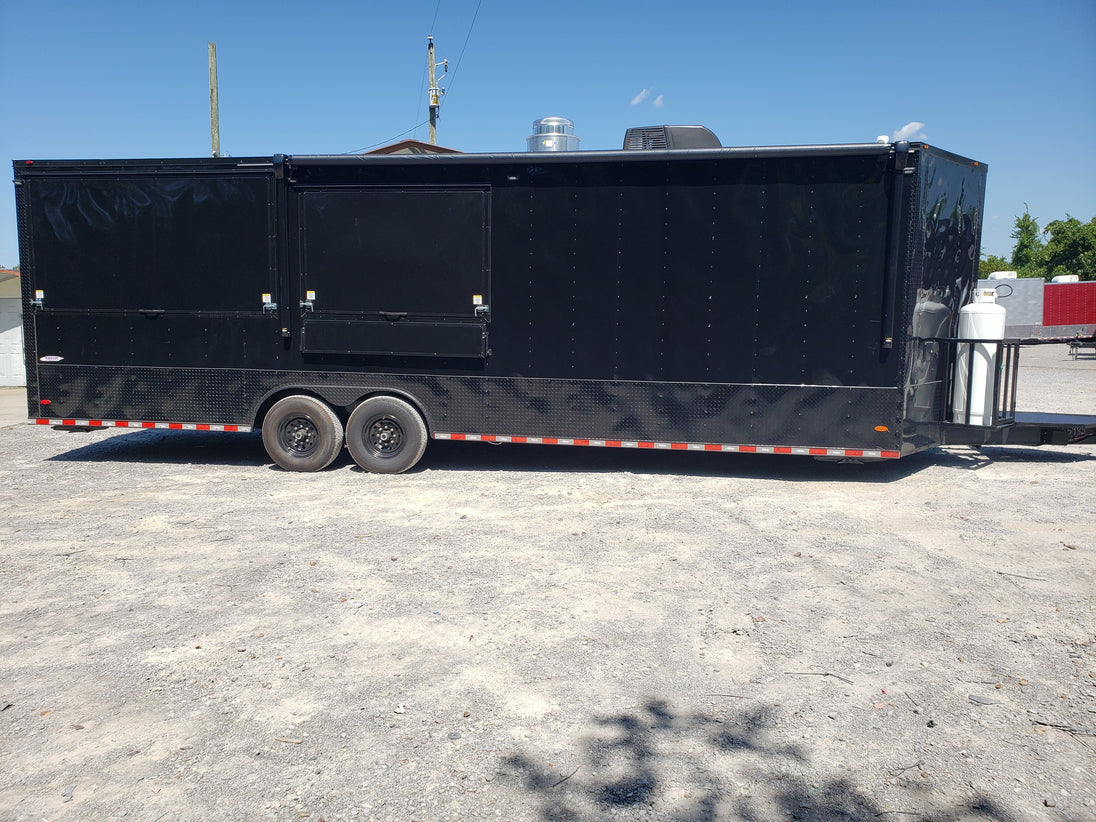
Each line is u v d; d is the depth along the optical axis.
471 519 7.25
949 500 7.96
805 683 4.14
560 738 3.63
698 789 3.26
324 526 7.00
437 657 4.43
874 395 8.12
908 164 7.89
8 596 5.33
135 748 3.53
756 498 8.06
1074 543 6.53
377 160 8.70
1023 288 36.62
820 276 8.14
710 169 8.26
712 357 8.41
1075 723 3.76
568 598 5.31
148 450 10.82
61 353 9.45
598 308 8.57
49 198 9.30
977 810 3.13
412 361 8.94
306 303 9.00
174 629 4.79
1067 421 9.27
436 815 3.09
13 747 3.54
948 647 4.57
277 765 3.40
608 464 9.78
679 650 4.53
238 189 8.98
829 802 3.18
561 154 8.44
